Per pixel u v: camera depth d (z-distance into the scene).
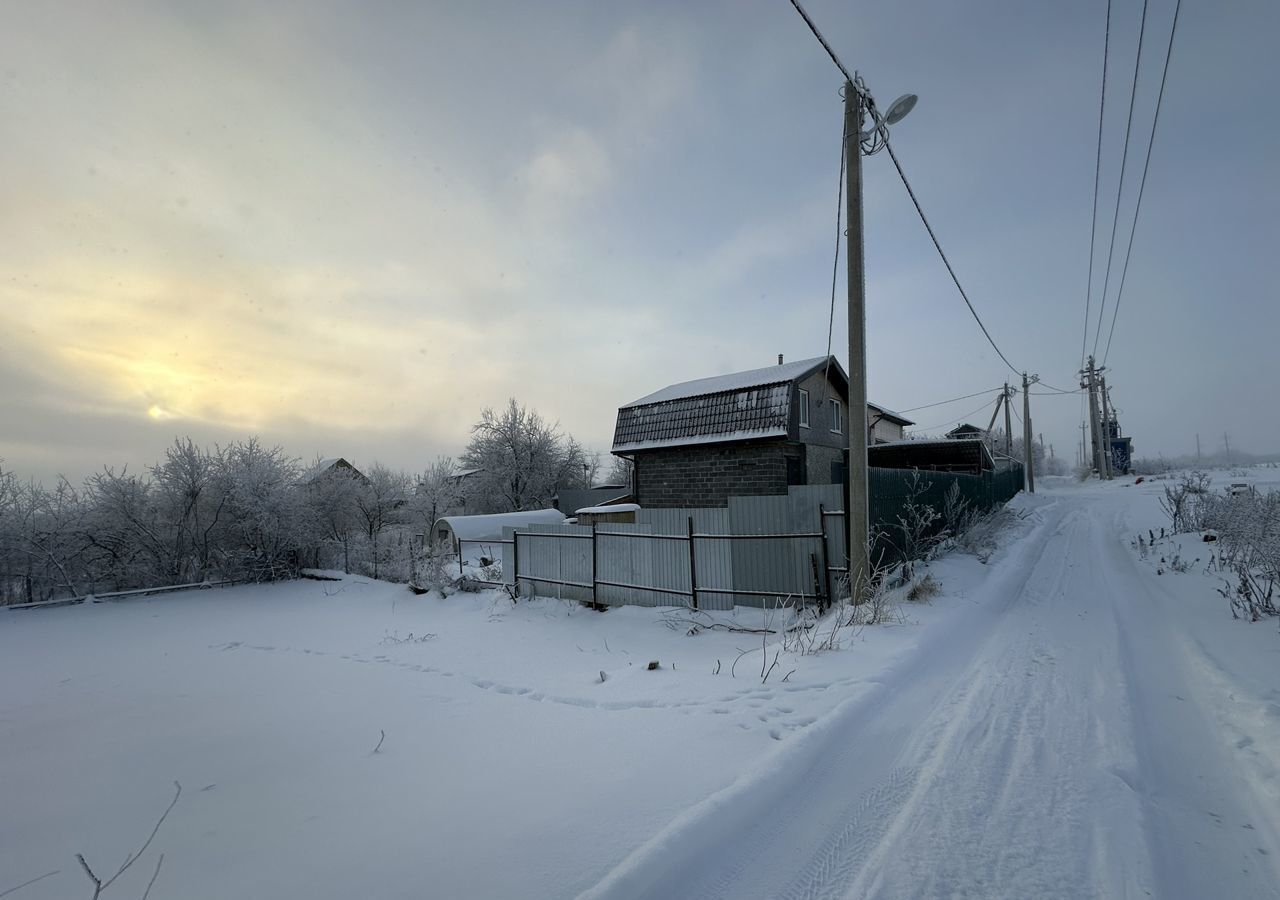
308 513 18.09
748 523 9.05
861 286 7.98
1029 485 39.00
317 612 12.84
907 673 5.29
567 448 37.50
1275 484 22.64
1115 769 3.41
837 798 3.25
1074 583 9.46
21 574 15.62
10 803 3.95
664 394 17.81
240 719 5.71
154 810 3.68
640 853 2.58
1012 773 3.43
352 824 3.26
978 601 8.11
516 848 2.80
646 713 4.81
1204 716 4.17
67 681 7.86
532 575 11.79
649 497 16.80
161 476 17.17
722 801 3.03
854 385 7.89
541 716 5.07
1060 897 2.40
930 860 2.67
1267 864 2.60
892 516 9.88
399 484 31.33
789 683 5.07
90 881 2.86
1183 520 13.43
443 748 4.46
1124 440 49.88
